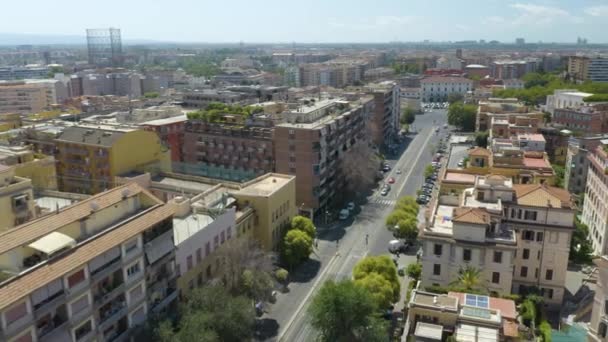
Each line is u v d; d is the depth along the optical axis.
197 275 89.75
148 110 196.00
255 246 102.12
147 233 74.25
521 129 176.50
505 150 127.06
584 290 99.44
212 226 93.75
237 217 105.69
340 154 172.00
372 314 78.25
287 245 112.69
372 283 87.44
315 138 147.25
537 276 95.56
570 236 92.38
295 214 129.88
